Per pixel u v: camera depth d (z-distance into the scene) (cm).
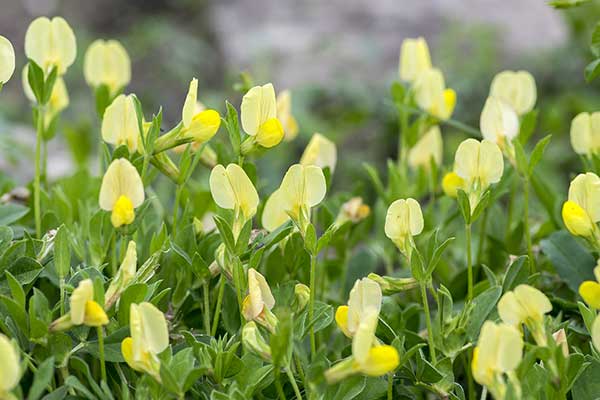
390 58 273
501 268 112
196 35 354
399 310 103
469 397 101
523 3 294
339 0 295
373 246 120
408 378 100
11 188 120
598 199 97
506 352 92
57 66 103
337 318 95
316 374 92
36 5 356
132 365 93
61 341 96
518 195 129
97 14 367
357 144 246
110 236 102
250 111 98
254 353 94
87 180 116
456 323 99
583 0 105
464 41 264
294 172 97
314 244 96
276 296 99
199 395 96
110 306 95
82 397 96
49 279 102
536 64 255
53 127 113
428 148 117
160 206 111
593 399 97
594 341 93
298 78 261
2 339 89
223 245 98
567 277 105
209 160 109
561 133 231
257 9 300
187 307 102
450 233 118
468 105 248
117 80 113
